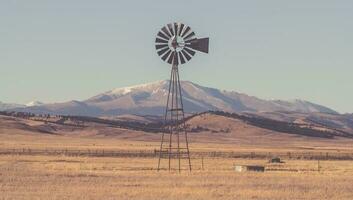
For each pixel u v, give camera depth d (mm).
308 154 172375
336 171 104625
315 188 72062
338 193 66938
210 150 192625
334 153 181000
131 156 148625
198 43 106625
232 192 66562
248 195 64375
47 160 122750
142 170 99938
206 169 105625
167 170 101750
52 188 68188
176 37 107062
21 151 153750
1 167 98312
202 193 65188
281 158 159500
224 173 95062
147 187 70875
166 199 60531
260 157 161125
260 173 96062
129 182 76812
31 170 93188
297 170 107250
